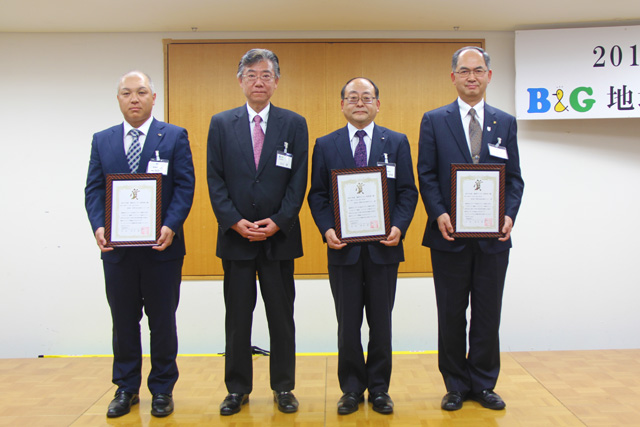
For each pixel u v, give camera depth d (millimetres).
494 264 2572
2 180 3861
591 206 3885
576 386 2969
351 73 3863
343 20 3662
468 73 2533
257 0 3330
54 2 3324
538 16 3625
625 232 3885
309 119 3859
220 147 2590
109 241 2504
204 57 3855
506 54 3896
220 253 2584
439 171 2613
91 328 3871
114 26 3750
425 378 3143
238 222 2484
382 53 3867
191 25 3738
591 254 3891
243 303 2578
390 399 2611
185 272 3871
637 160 3875
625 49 3713
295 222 2600
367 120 2602
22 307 3859
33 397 2893
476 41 3895
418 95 3877
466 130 2604
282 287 2605
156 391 2613
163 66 3873
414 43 3877
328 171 2656
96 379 3201
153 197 2527
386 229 2539
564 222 3893
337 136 2668
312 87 3863
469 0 3357
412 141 3873
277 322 2604
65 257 3871
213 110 3854
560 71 3762
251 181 2529
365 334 3920
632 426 2434
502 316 3896
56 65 3865
